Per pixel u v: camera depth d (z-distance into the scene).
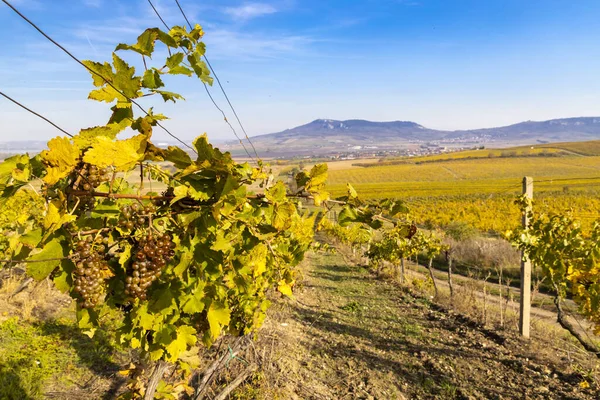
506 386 5.96
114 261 1.83
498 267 16.00
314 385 5.75
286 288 3.08
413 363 6.86
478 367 6.68
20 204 6.18
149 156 1.57
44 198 1.54
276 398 4.94
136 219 1.71
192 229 1.81
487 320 8.98
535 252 6.96
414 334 8.39
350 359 6.91
